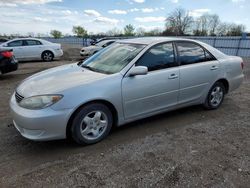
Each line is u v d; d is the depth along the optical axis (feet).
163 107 12.73
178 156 9.77
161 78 12.10
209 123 13.32
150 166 9.05
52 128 9.57
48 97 9.51
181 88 13.08
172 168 8.93
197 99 14.24
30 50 43.50
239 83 16.35
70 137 10.69
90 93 10.10
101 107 10.66
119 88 10.82
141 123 13.17
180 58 13.08
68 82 10.34
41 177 8.38
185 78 13.09
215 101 15.38
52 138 9.73
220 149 10.39
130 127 12.64
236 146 10.68
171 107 13.10
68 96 9.70
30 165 9.11
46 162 9.32
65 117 9.68
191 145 10.73
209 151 10.21
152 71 11.91
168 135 11.75
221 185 8.00
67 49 83.20
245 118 14.12
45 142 10.89
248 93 19.81
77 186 7.92
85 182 8.13
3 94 19.19
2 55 25.55
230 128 12.66
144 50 11.91
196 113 14.85
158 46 12.43
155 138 11.40
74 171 8.73
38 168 8.91
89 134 10.66
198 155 9.86
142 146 10.61
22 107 9.77
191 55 13.62
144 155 9.84
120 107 11.10
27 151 10.12
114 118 11.42
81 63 13.99
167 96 12.61
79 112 10.04
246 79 26.43
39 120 9.31
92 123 10.58
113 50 13.34
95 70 12.03
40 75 12.05
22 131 9.98
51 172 8.68
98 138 10.87
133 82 11.23
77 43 145.28
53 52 46.26
